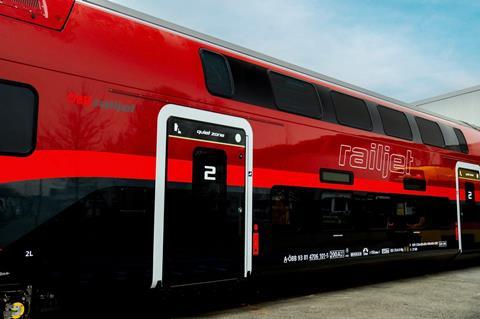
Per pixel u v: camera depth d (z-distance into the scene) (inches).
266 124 278.7
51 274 188.1
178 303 280.2
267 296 315.3
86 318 234.2
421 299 305.1
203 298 292.7
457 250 439.5
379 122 367.2
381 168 359.9
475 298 309.9
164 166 225.8
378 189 354.6
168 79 234.5
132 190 213.0
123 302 214.1
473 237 461.7
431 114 448.1
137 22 233.5
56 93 194.5
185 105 239.0
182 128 235.6
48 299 190.1
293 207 289.3
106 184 204.7
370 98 370.3
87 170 199.5
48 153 189.6
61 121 194.4
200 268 237.5
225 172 253.0
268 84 287.6
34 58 191.0
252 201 265.0
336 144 323.6
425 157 410.3
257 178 269.0
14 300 179.5
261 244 268.4
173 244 226.7
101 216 202.2
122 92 215.0
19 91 185.6
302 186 295.1
